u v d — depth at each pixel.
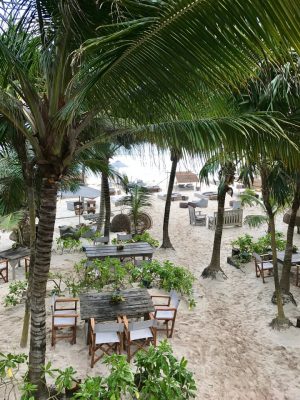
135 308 6.25
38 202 6.04
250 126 3.42
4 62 3.44
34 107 3.62
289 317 7.69
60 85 3.52
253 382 5.64
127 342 5.79
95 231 13.03
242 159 3.87
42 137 3.73
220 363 6.03
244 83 2.47
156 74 2.60
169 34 2.19
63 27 3.21
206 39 2.08
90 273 8.80
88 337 6.09
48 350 6.03
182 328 7.04
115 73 2.78
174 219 17.53
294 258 9.76
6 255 9.50
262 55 1.96
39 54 3.95
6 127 4.80
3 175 7.93
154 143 4.01
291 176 6.71
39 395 4.43
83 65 2.89
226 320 7.56
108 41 2.28
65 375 4.35
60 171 3.93
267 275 10.07
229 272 10.38
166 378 4.30
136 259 11.06
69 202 18.97
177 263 11.17
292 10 1.56
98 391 4.06
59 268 10.05
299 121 4.22
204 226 16.17
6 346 6.07
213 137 3.61
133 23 2.15
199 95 2.76
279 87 4.88
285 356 6.36
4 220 9.79
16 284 8.14
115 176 12.35
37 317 4.34
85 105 3.74
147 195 14.63
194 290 8.94
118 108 3.21
